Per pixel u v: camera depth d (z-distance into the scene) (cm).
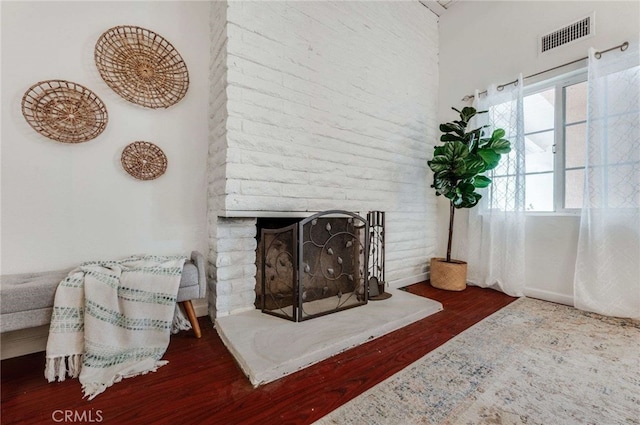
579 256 200
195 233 191
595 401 102
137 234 171
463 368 124
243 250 179
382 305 193
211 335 157
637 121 179
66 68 150
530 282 233
